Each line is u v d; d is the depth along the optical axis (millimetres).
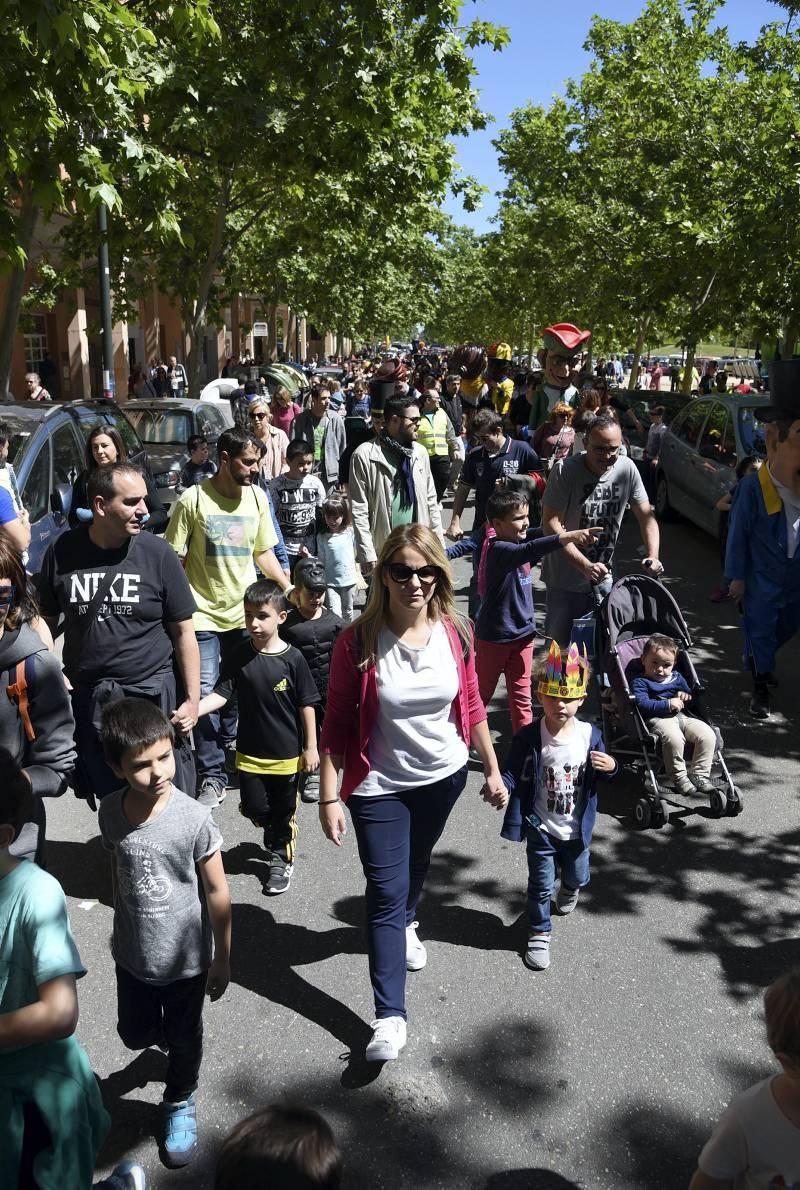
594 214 23500
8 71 7430
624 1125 3078
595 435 5496
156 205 9180
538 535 5598
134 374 27875
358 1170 2904
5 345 10547
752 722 6520
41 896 2182
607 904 4367
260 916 4246
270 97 13234
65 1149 2219
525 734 3943
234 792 5547
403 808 3404
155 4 9000
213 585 5180
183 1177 2898
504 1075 3289
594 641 5746
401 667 3318
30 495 6836
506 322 55594
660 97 20375
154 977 2863
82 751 3859
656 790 5043
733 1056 3387
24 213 10273
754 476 6266
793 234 13078
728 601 9492
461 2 11734
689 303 20844
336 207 17922
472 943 4059
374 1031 3260
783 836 5004
